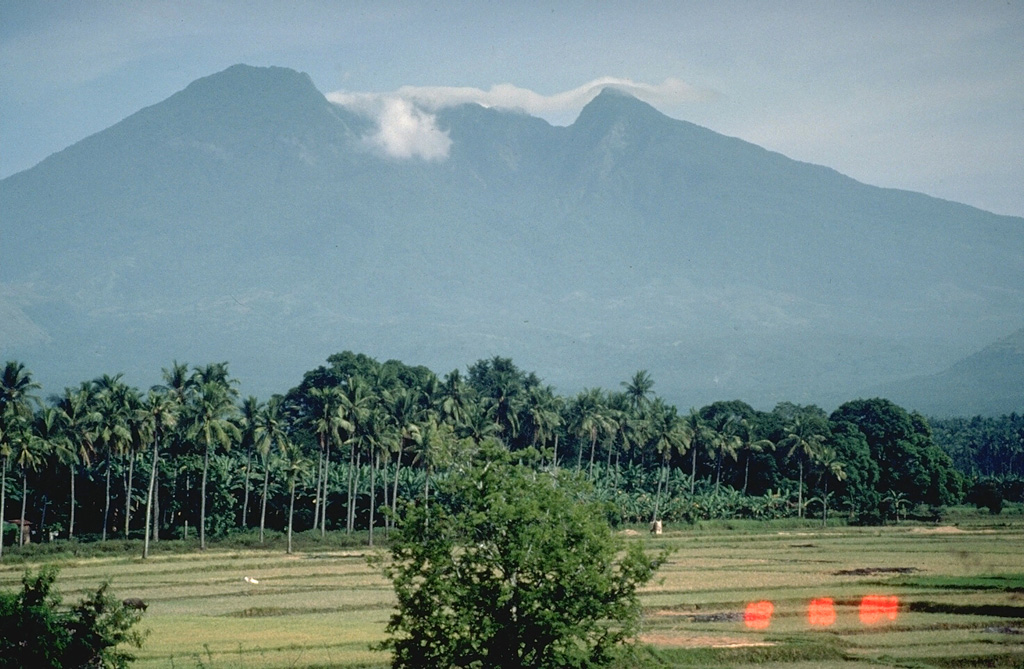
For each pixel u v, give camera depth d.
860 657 90.38
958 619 106.75
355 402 189.50
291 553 168.88
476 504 68.00
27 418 161.62
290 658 87.56
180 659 87.19
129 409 173.12
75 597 121.38
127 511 179.00
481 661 68.44
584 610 67.06
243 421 189.12
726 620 106.69
